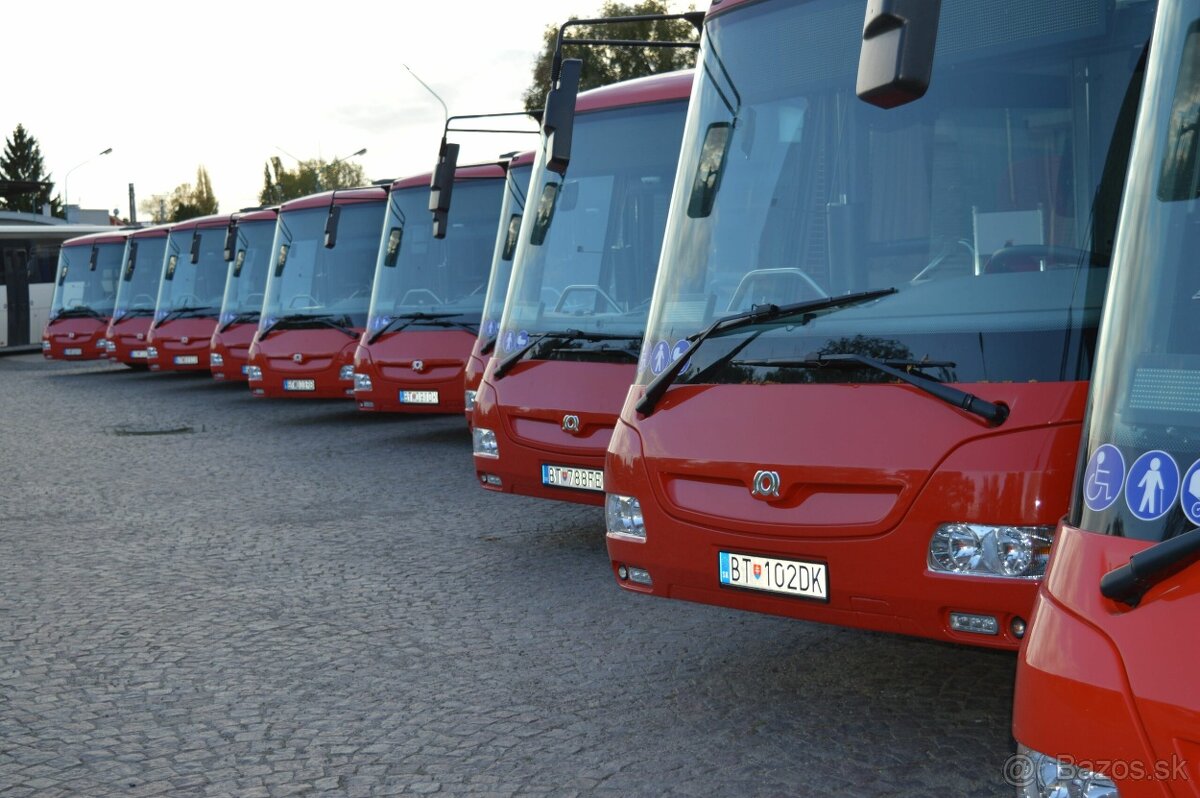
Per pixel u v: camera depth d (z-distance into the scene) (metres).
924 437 4.12
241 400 21.78
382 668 5.77
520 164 11.73
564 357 7.92
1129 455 2.51
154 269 28.62
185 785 4.40
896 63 3.31
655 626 6.30
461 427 16.39
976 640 4.06
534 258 8.48
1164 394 2.51
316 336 17.36
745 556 4.57
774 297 4.81
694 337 4.95
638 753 4.55
